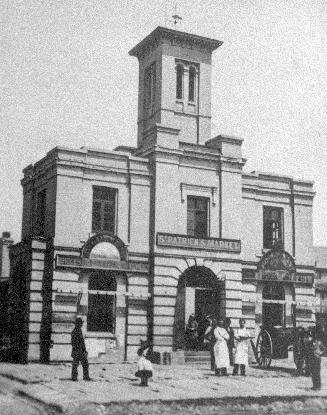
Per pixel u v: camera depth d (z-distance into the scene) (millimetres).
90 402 15039
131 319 27453
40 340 25938
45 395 16156
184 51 33469
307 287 32156
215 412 15250
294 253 32375
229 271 29547
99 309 27156
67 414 14156
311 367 19000
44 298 26312
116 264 27453
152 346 27219
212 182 30328
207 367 25234
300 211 32938
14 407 14836
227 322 25734
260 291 30938
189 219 29828
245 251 30953
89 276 26906
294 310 31453
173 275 28297
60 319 25797
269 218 32625
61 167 27156
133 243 28141
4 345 28141
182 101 33094
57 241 26438
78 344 19469
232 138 31031
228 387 18688
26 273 26938
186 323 28391
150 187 29047
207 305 29734
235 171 30891
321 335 22531
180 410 15078
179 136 32500
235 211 30531
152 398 15914
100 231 27891
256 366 26078
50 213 27469
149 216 28797
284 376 22469
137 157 28906
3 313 29953
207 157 30297
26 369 22906
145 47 34719
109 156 28359
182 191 29469
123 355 27047
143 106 34719
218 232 30062
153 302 27703
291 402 16781
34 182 30781
